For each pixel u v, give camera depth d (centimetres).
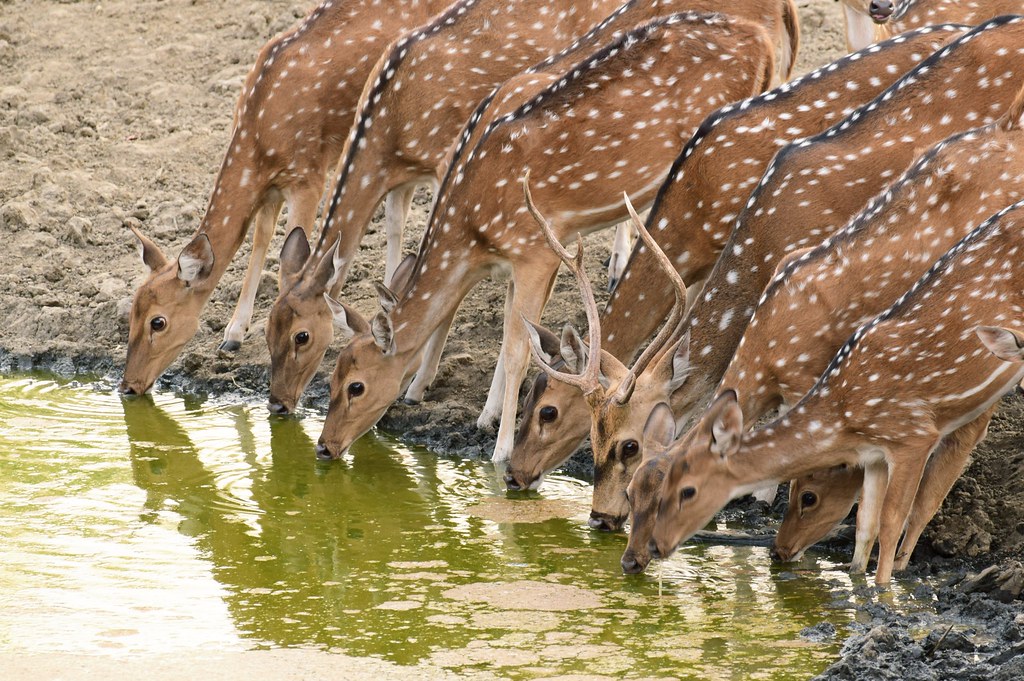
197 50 2128
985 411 1007
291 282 1392
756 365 1072
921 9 1576
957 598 965
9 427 1378
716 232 1208
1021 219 970
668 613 973
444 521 1163
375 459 1313
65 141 1927
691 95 1284
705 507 1012
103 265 1688
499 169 1268
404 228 1552
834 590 1006
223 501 1205
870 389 982
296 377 1390
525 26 1443
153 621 962
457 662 895
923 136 1140
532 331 1159
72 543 1109
